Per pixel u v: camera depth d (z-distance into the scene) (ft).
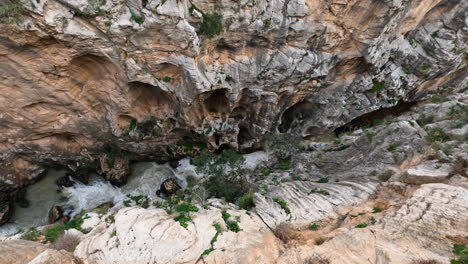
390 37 50.72
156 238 31.32
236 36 43.01
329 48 48.52
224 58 46.52
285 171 56.70
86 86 46.32
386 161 44.55
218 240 30.89
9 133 48.44
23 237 41.78
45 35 35.58
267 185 48.11
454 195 28.73
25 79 41.04
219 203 42.70
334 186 43.14
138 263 28.58
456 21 50.75
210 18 39.40
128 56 40.52
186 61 42.14
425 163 38.52
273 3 40.52
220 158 52.47
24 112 45.75
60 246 34.53
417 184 36.11
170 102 52.39
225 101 53.67
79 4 33.78
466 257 21.11
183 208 39.04
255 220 36.86
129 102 48.67
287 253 26.89
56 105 46.83
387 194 37.37
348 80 56.49
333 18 44.29
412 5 46.85
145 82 44.37
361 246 25.21
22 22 33.50
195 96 47.37
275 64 47.55
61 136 54.95
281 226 34.71
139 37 38.86
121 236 31.86
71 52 38.93
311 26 44.04
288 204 39.65
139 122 53.88
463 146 38.68
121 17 36.19
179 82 46.60
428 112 54.85
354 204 37.32
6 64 38.42
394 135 47.70
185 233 32.19
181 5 37.19
